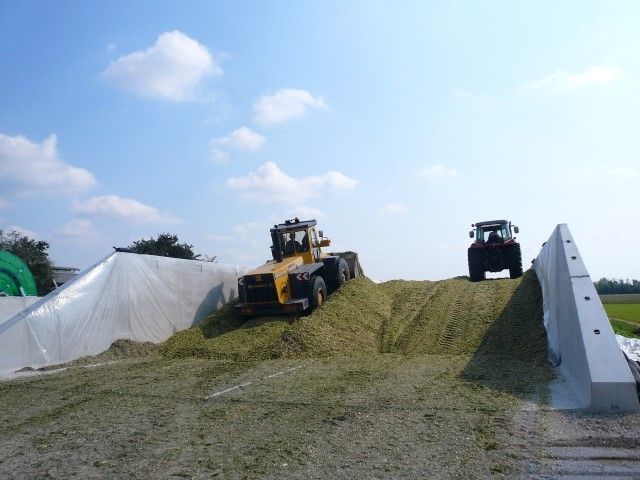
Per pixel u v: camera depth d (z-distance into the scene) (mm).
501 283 15438
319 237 17219
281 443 5527
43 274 32812
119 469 4984
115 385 8977
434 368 9289
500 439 5383
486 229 21297
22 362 11336
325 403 7082
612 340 6789
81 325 12625
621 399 6184
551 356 9336
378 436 5621
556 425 5770
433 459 4906
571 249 8945
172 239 34500
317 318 12719
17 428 6598
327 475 4617
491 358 10047
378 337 12453
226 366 10359
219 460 5113
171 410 7102
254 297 14305
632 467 4555
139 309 14336
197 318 16656
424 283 17266
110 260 13766
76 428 6441
